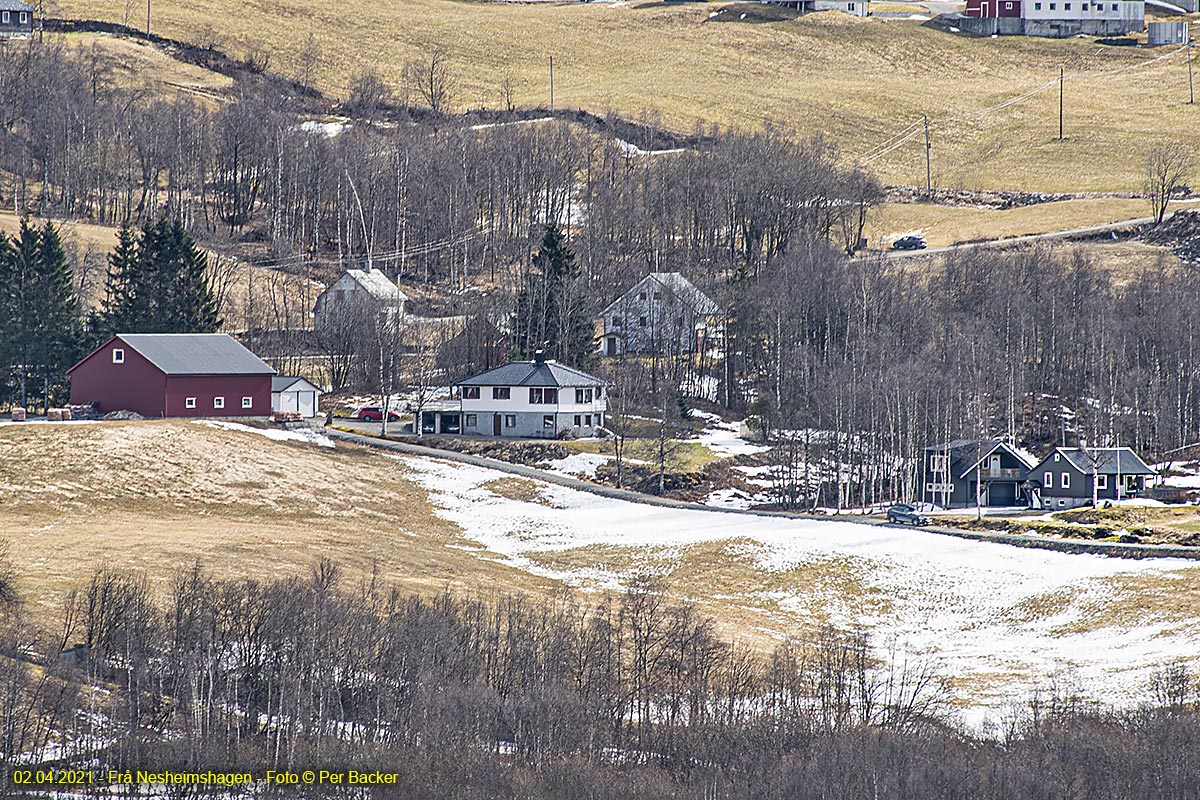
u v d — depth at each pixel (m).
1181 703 160.25
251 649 149.25
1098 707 162.00
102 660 145.50
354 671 148.75
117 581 171.25
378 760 134.50
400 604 172.62
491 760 136.88
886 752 141.75
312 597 162.75
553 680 152.12
